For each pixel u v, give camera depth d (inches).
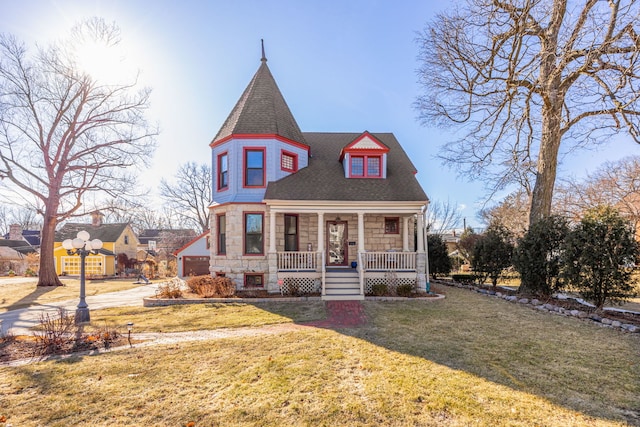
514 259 476.4
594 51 371.6
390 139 725.3
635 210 800.9
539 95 487.2
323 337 270.4
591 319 328.5
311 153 655.1
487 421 142.8
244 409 155.3
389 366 204.4
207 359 220.8
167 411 154.7
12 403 163.5
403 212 520.4
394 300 449.1
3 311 439.8
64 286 768.3
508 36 458.6
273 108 583.8
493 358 217.9
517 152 551.5
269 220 533.3
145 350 241.8
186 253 1028.5
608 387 175.0
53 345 253.4
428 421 143.5
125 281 968.3
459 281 683.4
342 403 159.2
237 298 456.1
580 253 353.7
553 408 153.4
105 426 143.3
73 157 784.9
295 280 502.0
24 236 1770.4
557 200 994.1
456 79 531.5
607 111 444.1
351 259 581.9
